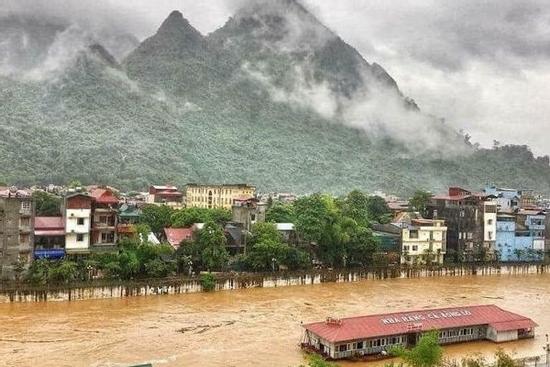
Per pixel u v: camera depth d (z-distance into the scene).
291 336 85.75
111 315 94.25
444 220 157.00
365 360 76.25
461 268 148.00
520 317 90.25
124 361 72.69
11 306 96.81
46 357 73.19
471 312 89.12
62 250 113.38
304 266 130.88
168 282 110.75
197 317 95.06
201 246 122.25
